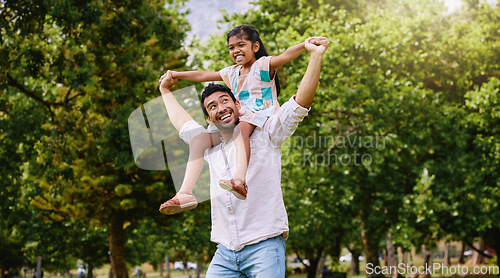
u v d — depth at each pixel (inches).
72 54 517.0
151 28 557.6
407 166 717.3
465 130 670.5
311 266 1354.6
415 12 744.3
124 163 616.4
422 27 701.3
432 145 681.0
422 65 701.3
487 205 641.0
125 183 703.7
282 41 649.0
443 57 696.4
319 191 762.8
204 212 806.5
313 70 97.2
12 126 583.2
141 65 620.7
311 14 732.0
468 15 733.9
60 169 599.5
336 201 787.4
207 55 740.7
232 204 102.3
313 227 956.6
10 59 510.3
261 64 107.7
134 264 1354.6
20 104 613.6
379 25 693.3
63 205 700.0
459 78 696.4
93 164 666.8
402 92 633.6
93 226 785.6
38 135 575.2
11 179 596.7
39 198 693.9
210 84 104.0
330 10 716.7
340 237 1167.6
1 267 1017.5
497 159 642.8
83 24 479.2
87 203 679.1
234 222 102.3
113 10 520.1
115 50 546.0
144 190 702.5
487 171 651.5
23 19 463.5
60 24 462.0
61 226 954.1
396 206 723.4
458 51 698.2
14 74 561.6
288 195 776.3
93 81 521.7
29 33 481.1
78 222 950.4
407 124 656.4
